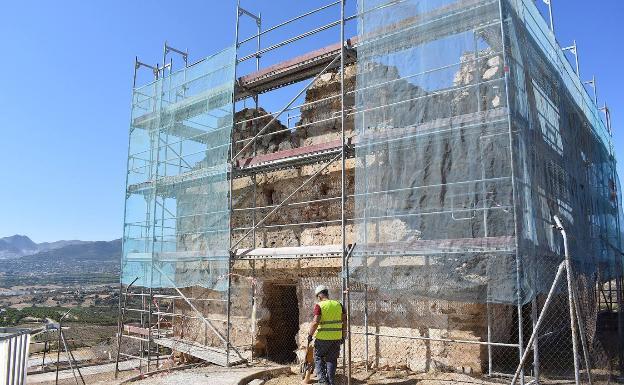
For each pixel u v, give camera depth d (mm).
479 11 8328
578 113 12594
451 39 8633
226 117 12000
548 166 9320
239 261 12258
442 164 8367
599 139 15062
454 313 8773
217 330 12391
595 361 10117
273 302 11961
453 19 8625
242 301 12102
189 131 13391
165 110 13836
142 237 13836
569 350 10000
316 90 12312
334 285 10398
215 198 12008
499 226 7734
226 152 11789
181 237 13125
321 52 11141
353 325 9945
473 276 7871
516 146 7789
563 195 10125
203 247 12359
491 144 8039
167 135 13688
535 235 7680
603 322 13531
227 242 11445
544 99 9688
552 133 9930
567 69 12281
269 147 13172
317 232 11258
